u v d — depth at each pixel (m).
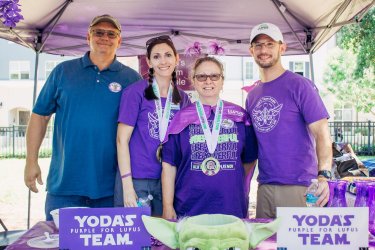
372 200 1.88
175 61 2.79
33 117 3.18
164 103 2.79
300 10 4.72
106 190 3.02
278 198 2.79
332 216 1.51
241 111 2.72
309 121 2.74
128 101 2.76
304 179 2.77
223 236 1.30
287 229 1.50
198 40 5.75
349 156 4.29
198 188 2.50
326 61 15.28
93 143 2.98
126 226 1.53
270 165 2.81
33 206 8.09
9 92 20.69
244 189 2.80
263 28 2.84
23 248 1.77
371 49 12.51
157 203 2.77
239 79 19.22
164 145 2.64
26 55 20.55
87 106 2.99
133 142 2.76
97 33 3.02
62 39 5.49
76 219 1.52
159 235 1.39
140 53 6.16
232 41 5.73
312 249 1.50
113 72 3.09
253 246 1.38
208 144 2.52
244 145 2.70
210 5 4.67
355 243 1.51
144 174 2.73
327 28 4.75
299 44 5.56
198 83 2.57
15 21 2.44
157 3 4.57
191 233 1.31
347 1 4.04
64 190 3.01
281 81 2.84
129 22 5.20
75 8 4.68
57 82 3.08
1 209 7.83
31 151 3.20
